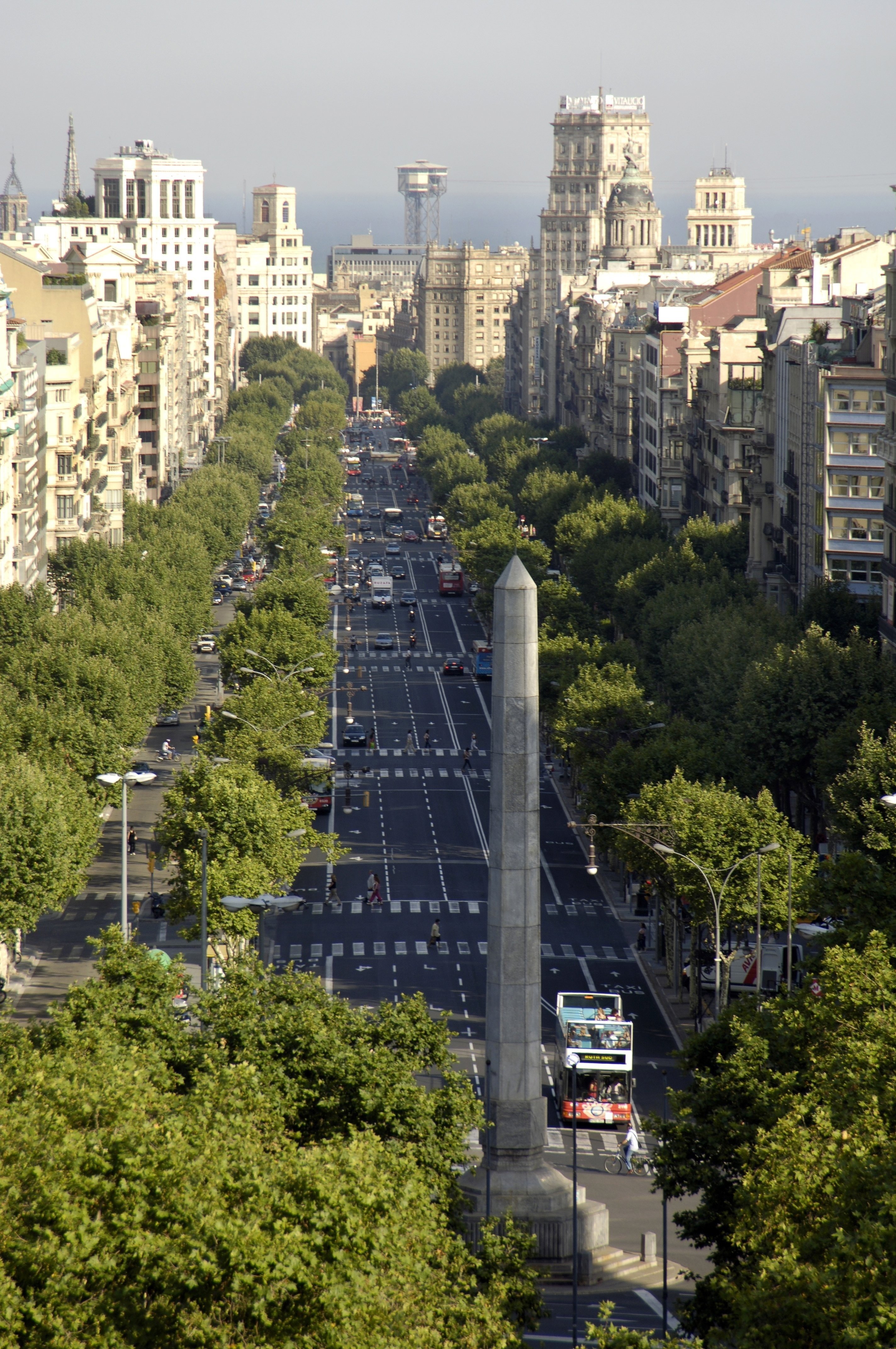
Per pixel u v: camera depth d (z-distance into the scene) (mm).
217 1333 87875
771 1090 128125
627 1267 153125
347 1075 131250
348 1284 91812
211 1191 96000
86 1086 110812
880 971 137000
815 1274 90875
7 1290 86062
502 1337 98875
